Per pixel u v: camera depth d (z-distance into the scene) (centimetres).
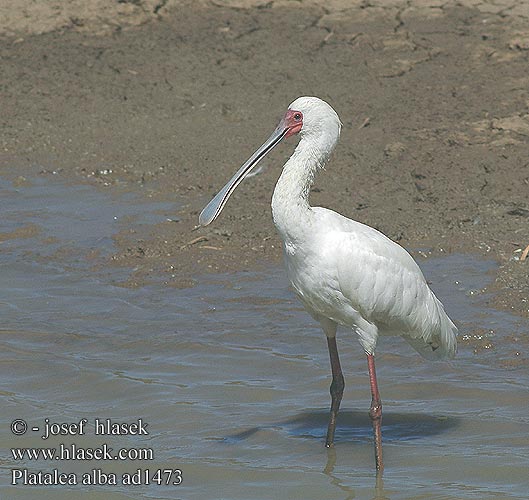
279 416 1123
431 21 2258
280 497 981
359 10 2320
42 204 1694
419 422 1097
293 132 1027
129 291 1421
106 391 1182
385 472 1009
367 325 1023
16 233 1595
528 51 2111
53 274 1476
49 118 1992
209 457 1050
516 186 1650
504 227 1528
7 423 1121
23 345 1289
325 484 995
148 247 1532
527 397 1127
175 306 1376
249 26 2297
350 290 1002
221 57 2175
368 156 1775
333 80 2066
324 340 1284
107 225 1614
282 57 2159
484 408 1115
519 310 1303
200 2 2375
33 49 2234
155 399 1159
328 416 1120
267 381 1194
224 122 1956
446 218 1564
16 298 1412
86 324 1340
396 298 1019
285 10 2350
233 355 1252
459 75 2045
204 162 1816
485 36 2177
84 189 1745
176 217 1627
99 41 2269
